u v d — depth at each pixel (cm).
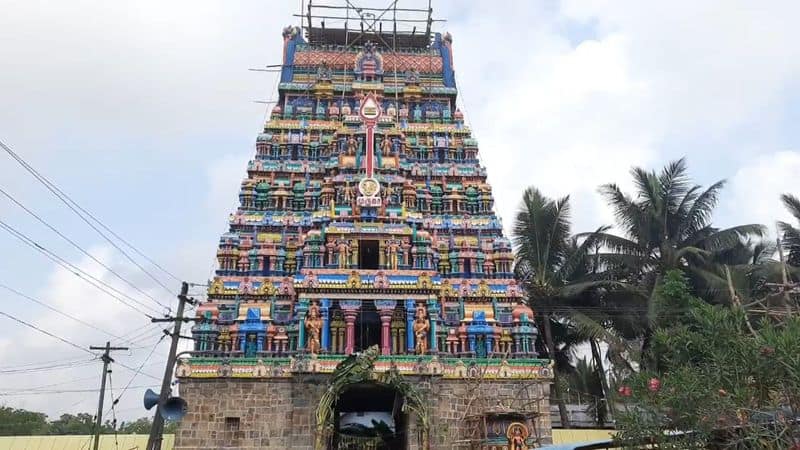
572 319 4512
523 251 4959
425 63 5194
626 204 4806
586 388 5300
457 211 4309
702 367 1512
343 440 3350
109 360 4156
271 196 4216
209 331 3525
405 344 3553
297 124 4634
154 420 2566
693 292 4581
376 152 4347
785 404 1341
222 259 3881
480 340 3662
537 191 5106
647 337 4547
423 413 3138
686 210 4719
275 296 3731
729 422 1338
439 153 4631
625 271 4819
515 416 3262
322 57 5109
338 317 3603
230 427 3234
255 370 3312
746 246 4838
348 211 3994
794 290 2812
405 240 3850
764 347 1350
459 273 3969
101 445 4047
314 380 3281
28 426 7662
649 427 1429
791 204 4822
